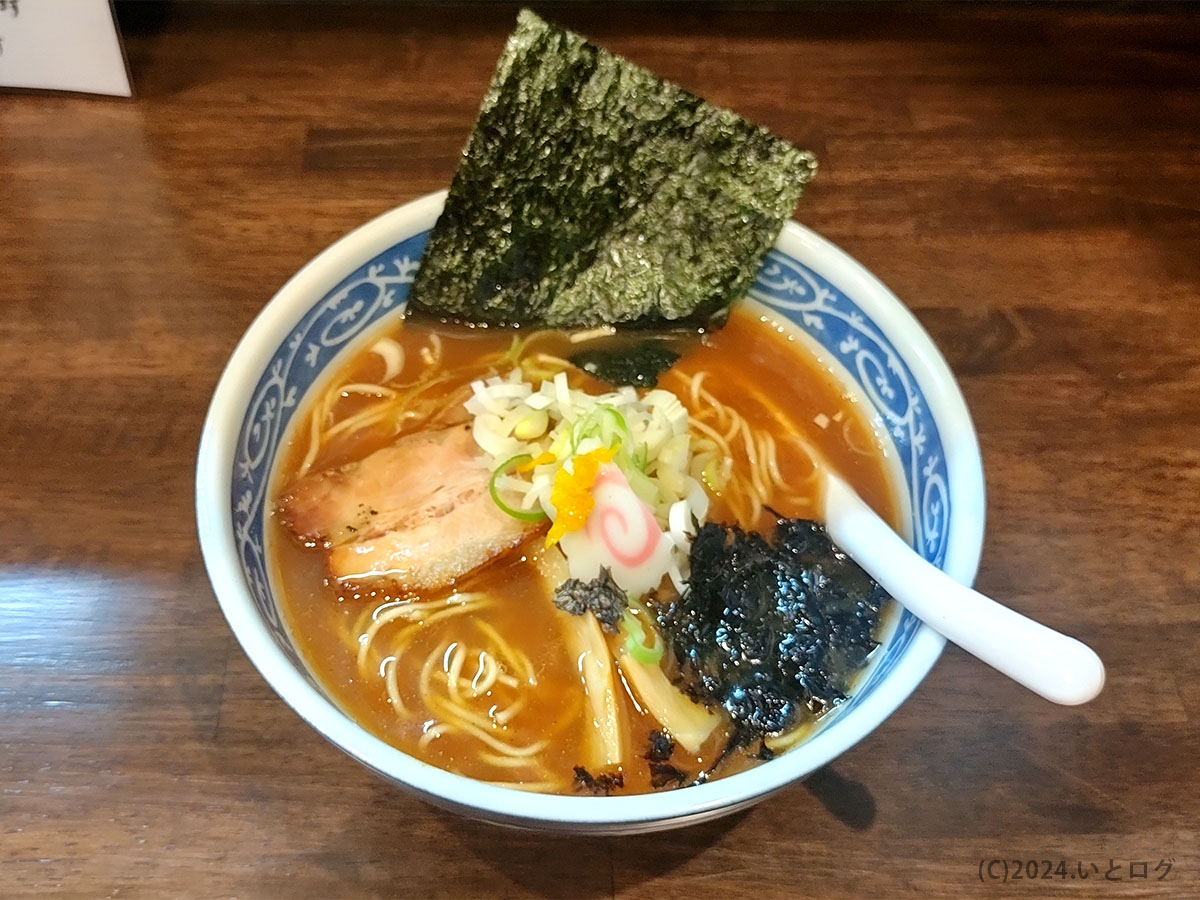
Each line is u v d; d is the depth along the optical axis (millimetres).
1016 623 204
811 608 244
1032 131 407
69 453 304
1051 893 241
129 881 235
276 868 239
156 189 371
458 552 261
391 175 378
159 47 417
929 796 254
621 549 247
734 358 303
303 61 417
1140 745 264
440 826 246
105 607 275
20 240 354
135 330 332
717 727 235
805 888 241
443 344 299
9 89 399
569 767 236
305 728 257
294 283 252
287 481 262
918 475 256
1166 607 288
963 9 449
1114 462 316
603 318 299
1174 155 402
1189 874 245
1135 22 450
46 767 250
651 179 269
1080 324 348
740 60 427
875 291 265
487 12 438
